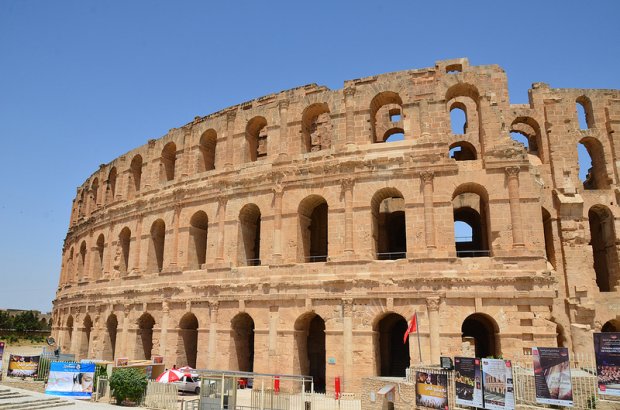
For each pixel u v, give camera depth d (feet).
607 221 171.83
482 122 159.74
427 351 144.66
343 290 156.76
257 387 162.40
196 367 180.45
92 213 264.93
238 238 183.83
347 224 162.09
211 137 213.05
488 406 100.58
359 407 134.21
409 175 160.04
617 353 93.20
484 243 180.55
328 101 177.68
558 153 174.29
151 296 199.41
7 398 140.46
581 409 94.73
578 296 159.12
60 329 273.95
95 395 145.28
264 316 168.14
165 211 208.64
